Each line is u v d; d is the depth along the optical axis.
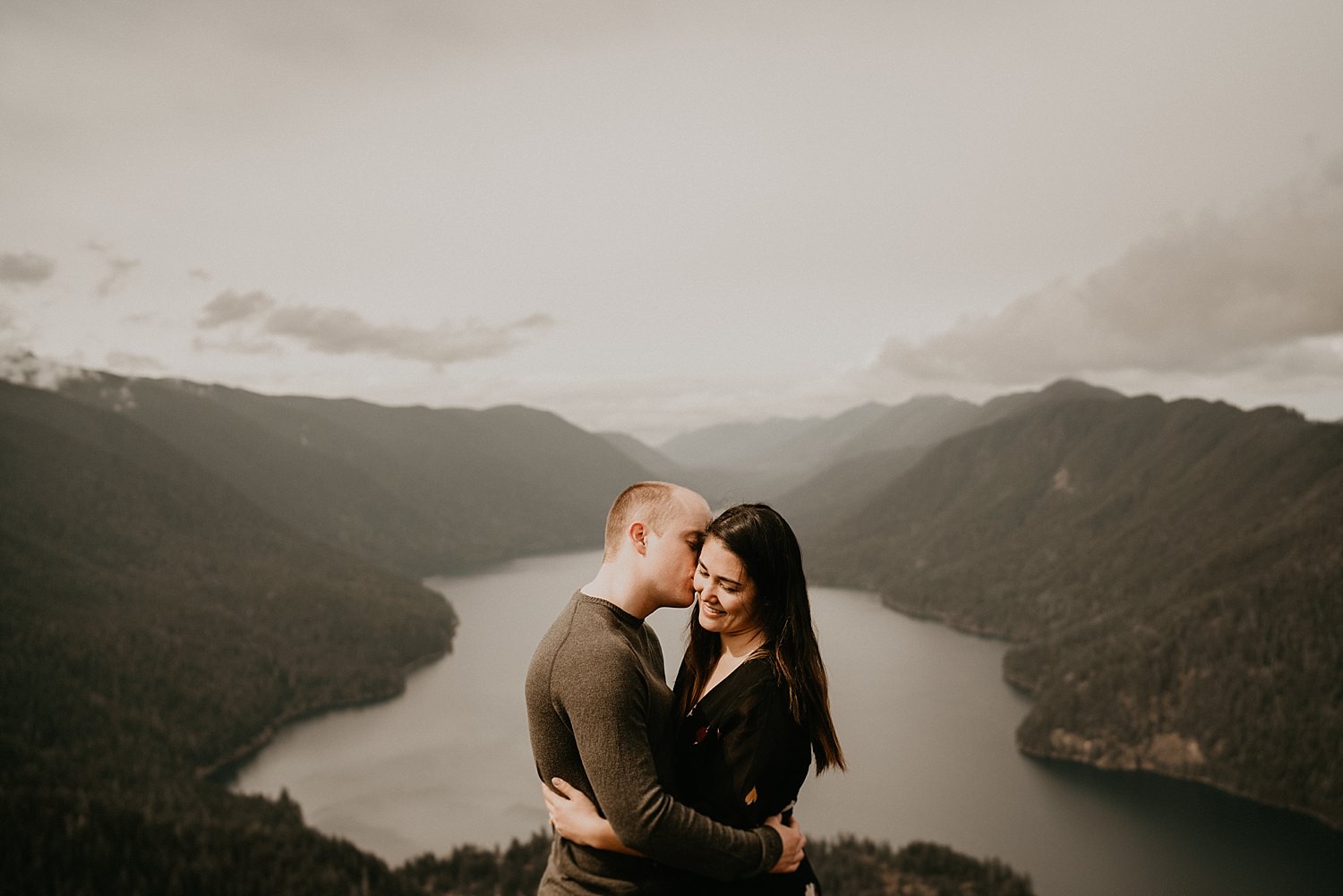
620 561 4.21
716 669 4.37
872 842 99.62
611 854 3.82
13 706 155.00
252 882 82.88
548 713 3.85
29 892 78.94
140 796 117.31
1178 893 98.00
